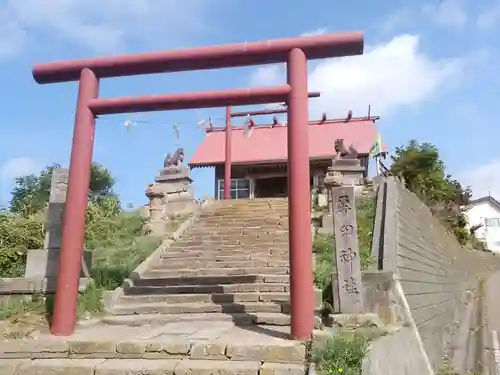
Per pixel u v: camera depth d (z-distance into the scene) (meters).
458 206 32.06
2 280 9.92
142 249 15.34
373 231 14.05
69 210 9.13
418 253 16.73
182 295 11.20
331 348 6.51
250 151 32.59
